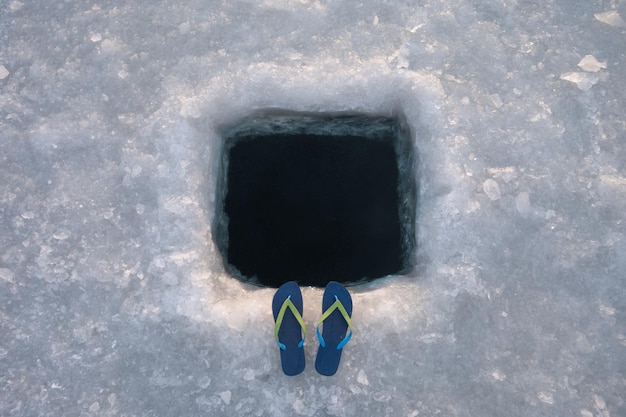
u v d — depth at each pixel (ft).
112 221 7.43
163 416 7.20
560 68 7.63
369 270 8.57
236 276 8.14
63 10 7.89
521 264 7.32
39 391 7.28
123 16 7.84
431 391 7.16
